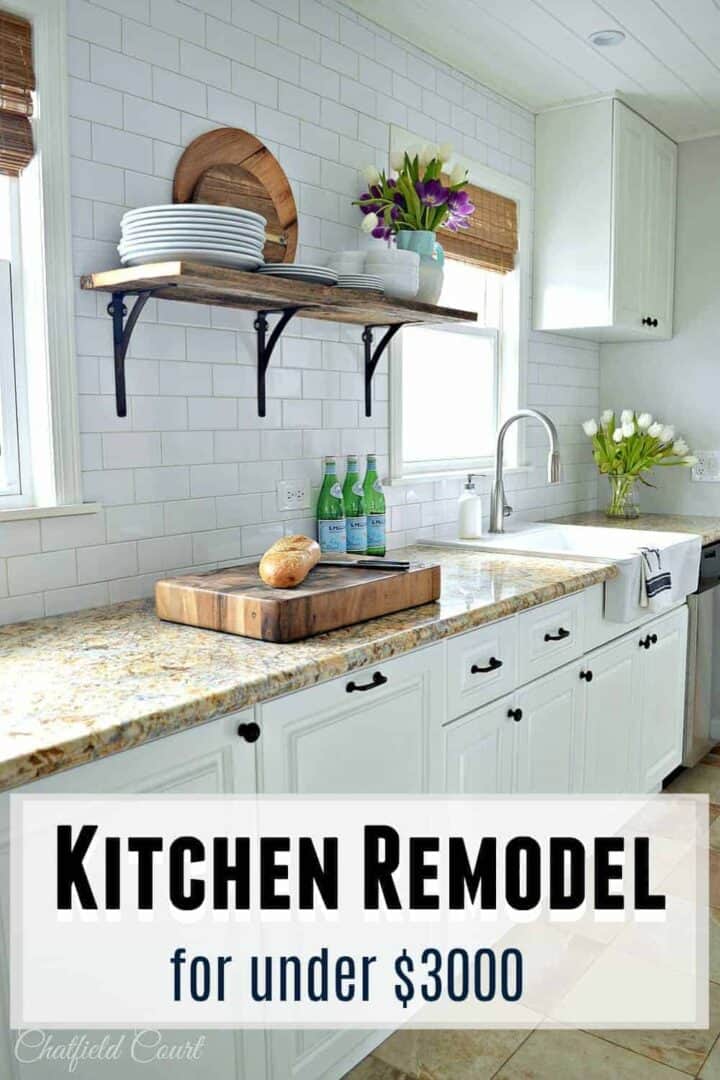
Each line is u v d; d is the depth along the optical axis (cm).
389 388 283
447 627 190
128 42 198
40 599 190
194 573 222
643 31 277
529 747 232
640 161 352
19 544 186
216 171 218
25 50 179
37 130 182
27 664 156
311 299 205
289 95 240
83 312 193
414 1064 188
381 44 271
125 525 206
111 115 196
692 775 338
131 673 150
